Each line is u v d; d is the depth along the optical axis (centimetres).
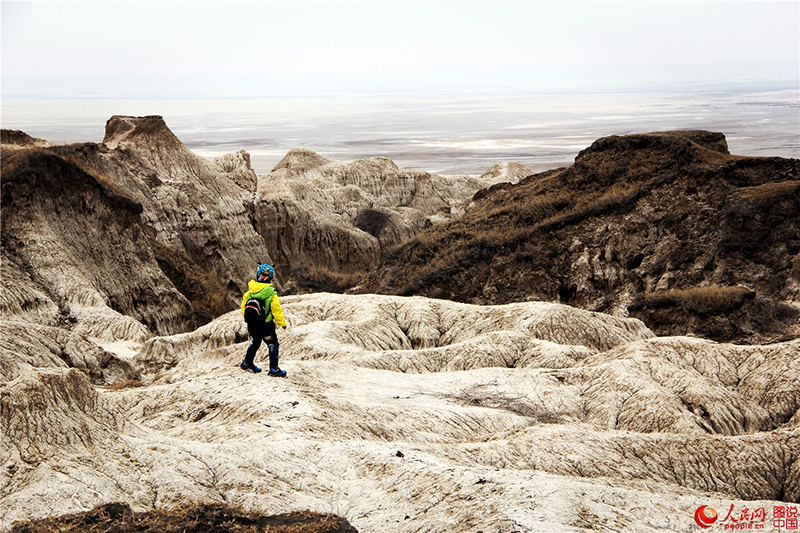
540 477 920
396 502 895
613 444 1236
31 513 746
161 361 2538
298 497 895
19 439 858
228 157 7269
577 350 2002
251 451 1010
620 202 4112
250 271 5959
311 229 7038
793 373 1619
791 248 3331
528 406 1575
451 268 4116
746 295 2959
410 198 9238
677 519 852
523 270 4025
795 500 1158
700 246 3666
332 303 2805
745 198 3569
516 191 5122
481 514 805
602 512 823
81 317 2909
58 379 959
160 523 759
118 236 3712
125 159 5741
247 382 1453
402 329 2588
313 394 1412
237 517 805
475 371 1825
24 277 2961
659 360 1719
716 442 1268
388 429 1319
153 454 927
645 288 3712
